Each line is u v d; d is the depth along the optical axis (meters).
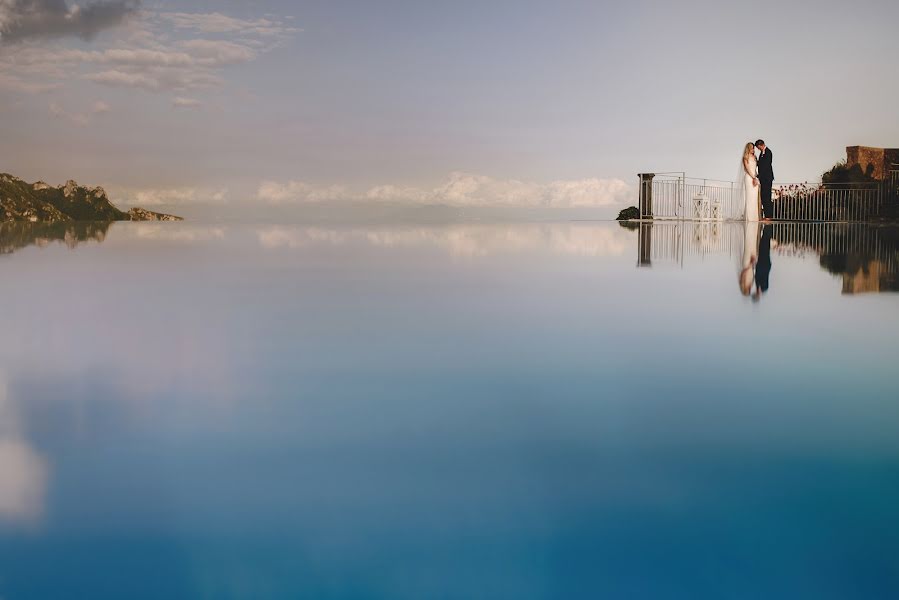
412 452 1.14
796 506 0.91
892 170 16.33
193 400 1.50
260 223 17.64
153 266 5.43
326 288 3.80
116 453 1.16
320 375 1.72
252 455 1.14
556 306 3.05
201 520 0.90
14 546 0.83
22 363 1.90
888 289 3.62
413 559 0.79
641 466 1.07
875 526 0.85
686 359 1.88
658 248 7.50
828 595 0.72
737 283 4.00
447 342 2.17
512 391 1.54
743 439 1.18
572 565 0.78
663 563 0.78
